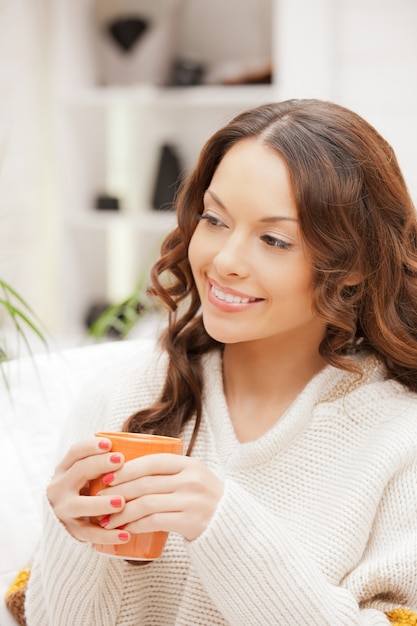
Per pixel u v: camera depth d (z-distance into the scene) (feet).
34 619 3.86
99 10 11.55
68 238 11.43
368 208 3.71
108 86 11.72
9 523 4.50
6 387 4.82
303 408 3.84
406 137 9.70
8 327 10.44
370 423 3.87
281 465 3.82
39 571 3.85
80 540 3.33
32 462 4.70
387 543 3.69
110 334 10.90
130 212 11.96
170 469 3.06
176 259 4.17
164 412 4.02
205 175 3.89
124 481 3.04
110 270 12.00
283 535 3.28
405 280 3.95
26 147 10.74
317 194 3.46
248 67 10.62
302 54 9.71
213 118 11.48
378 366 4.06
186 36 11.57
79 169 11.47
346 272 3.61
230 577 3.18
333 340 3.85
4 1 10.44
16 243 10.77
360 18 9.67
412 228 3.95
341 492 3.73
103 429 4.16
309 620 3.21
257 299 3.55
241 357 4.02
